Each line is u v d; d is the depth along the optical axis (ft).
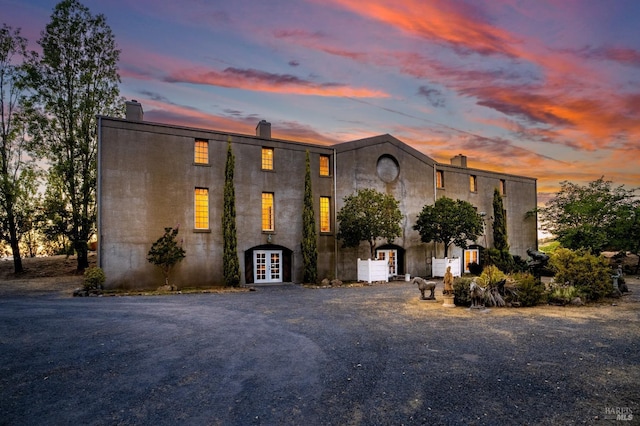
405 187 85.71
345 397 17.51
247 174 67.41
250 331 30.32
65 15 75.25
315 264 69.67
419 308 41.45
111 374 20.47
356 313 38.42
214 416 15.64
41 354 23.89
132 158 58.39
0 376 20.10
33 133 75.66
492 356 23.73
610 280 48.19
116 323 32.81
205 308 41.01
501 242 96.07
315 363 22.38
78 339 27.45
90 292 51.13
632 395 17.76
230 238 62.39
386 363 22.38
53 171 76.23
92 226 78.33
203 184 63.46
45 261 88.79
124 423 15.03
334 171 76.23
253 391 18.20
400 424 14.94
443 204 79.46
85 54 78.84
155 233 59.21
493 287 43.11
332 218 75.51
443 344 26.53
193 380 19.62
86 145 76.18
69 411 16.06
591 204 90.22
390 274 82.53
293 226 71.26
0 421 15.11
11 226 76.28
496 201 97.96
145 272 58.08
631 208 86.07
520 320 34.73
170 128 61.52
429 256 88.33
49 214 73.77
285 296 51.65
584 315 37.01
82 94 78.54
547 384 19.10
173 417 15.55
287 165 71.77
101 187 56.03
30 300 46.16
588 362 22.49
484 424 14.98
